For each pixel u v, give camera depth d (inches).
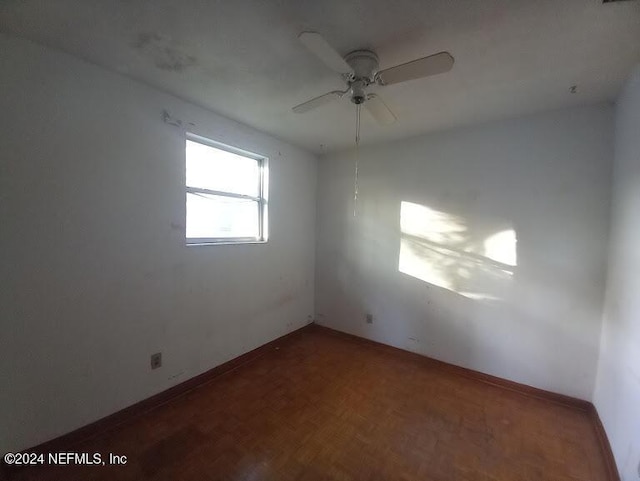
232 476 56.7
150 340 77.7
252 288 108.7
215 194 97.3
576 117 80.8
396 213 115.0
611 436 63.8
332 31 52.7
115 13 48.8
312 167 136.1
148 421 72.7
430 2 45.3
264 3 46.2
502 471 59.7
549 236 85.2
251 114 92.1
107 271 68.8
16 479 54.9
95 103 65.4
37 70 57.2
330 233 135.3
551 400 84.8
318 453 63.1
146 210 75.7
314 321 141.5
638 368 53.5
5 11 48.1
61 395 62.4
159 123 77.3
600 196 78.2
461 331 100.7
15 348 56.4
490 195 94.3
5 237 54.7
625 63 59.9
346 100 80.7
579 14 46.8
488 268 95.0
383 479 56.9
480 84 70.2
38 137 57.7
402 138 112.0
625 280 62.9
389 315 117.8
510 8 46.2
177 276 83.6
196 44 57.6
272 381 93.0
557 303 84.4
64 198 61.5
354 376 97.1
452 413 78.2
